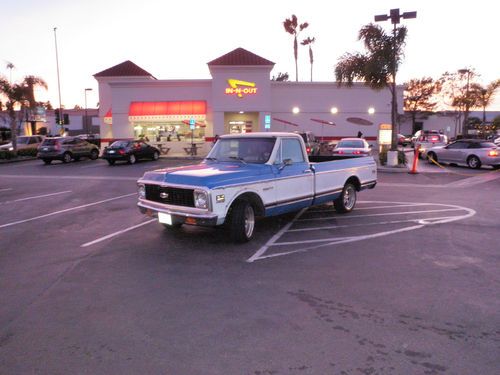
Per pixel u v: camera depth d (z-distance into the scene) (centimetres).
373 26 1919
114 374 314
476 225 799
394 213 921
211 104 2942
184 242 681
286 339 364
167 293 470
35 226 817
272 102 3072
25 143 3070
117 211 959
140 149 2411
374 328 384
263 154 724
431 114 5472
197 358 335
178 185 630
